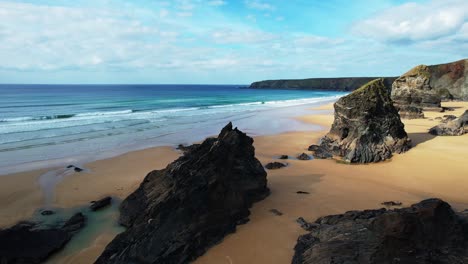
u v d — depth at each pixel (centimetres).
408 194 1750
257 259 1158
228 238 1299
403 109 4800
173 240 1175
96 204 1641
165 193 1406
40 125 4288
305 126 4391
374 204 1609
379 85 2683
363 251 966
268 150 2911
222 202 1366
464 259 905
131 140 3409
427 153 2555
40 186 1975
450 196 1714
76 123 4519
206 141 1548
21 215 1572
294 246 1226
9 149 2923
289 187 1884
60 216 1565
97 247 1282
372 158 2436
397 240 948
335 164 2409
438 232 976
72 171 2280
